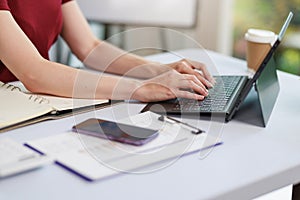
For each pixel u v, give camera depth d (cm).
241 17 310
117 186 84
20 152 93
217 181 87
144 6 298
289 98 134
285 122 116
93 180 85
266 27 294
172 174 88
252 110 121
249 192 88
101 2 297
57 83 127
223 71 156
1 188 83
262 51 152
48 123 111
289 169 93
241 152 99
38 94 129
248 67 156
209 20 327
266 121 114
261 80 119
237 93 126
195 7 298
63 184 84
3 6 130
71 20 170
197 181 87
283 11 280
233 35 319
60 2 165
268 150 101
